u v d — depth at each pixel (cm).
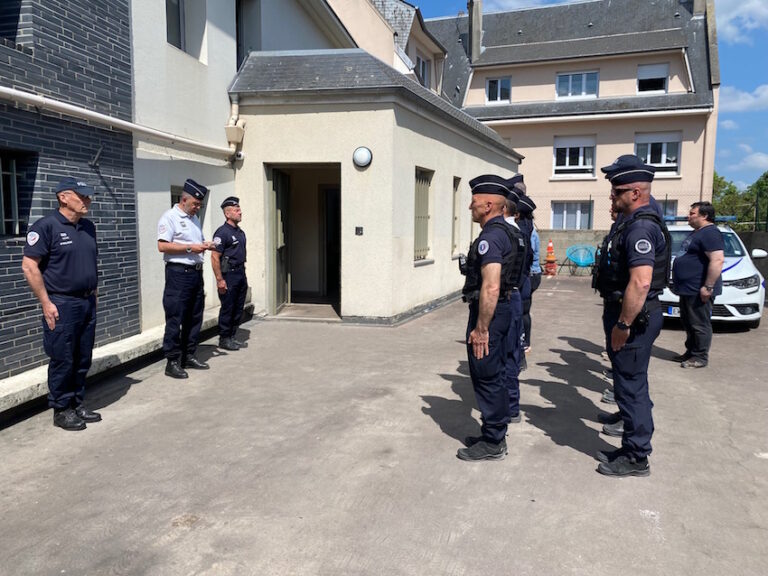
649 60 2411
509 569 283
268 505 343
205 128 835
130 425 471
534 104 2544
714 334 883
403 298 952
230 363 667
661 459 416
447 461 407
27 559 288
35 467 393
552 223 2527
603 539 311
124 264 657
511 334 469
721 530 321
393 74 910
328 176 1177
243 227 927
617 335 373
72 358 454
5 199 528
